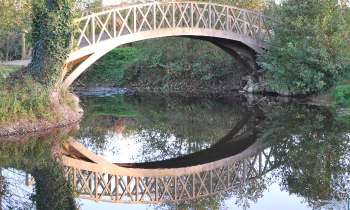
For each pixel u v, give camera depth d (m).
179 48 35.56
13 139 17.62
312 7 27.97
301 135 18.88
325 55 27.16
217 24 30.80
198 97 31.92
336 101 26.41
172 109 27.12
